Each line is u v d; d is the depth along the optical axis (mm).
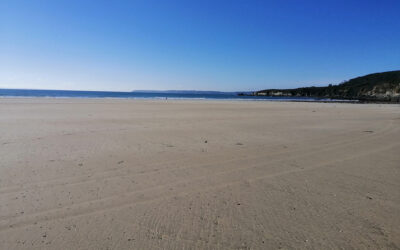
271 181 4922
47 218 3416
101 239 2926
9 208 3689
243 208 3734
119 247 2771
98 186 4570
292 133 10914
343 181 4930
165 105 31234
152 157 6645
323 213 3570
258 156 6871
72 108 23016
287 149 7762
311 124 14234
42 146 7723
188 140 9094
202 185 4680
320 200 4016
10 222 3305
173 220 3371
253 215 3514
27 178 4930
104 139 9023
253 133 10844
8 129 10828
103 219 3395
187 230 3127
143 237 2971
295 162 6312
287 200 4020
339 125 13859
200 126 12922
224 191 4398
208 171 5520
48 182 4738
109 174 5238
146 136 9773
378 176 5238
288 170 5645
